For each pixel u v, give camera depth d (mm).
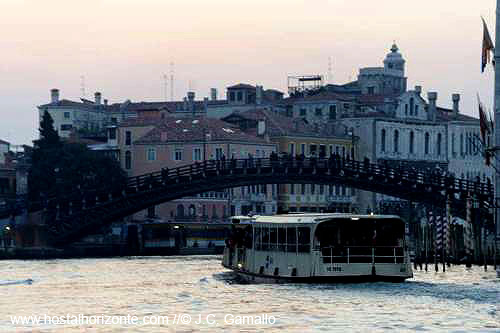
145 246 175500
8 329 76125
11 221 168000
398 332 74312
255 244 106750
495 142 140125
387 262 97625
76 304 89688
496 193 139875
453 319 79188
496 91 139750
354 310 83062
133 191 164250
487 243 138375
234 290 96875
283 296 90938
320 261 96875
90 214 165125
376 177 155500
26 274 120625
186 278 113562
